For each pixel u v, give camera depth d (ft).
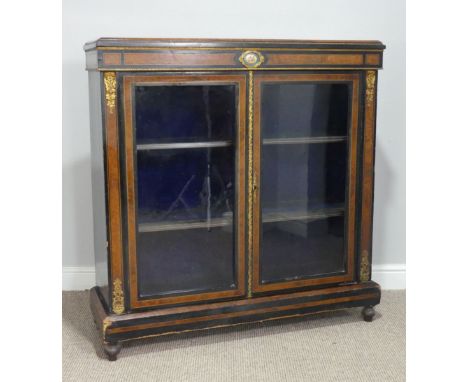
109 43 7.30
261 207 8.40
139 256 7.99
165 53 7.55
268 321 9.25
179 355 8.13
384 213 10.69
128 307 8.00
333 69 8.36
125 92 7.56
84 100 9.79
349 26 10.13
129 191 7.81
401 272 10.73
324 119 8.55
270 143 8.31
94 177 8.70
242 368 7.77
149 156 7.86
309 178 8.63
